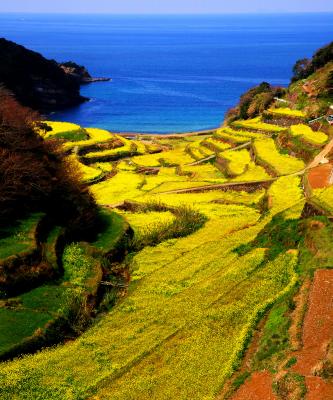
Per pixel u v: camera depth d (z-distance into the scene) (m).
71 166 55.81
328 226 38.56
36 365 29.12
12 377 27.94
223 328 30.64
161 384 26.48
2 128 47.91
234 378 25.94
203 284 36.88
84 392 26.89
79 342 31.48
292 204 49.75
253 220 50.03
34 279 36.28
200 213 52.69
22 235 39.25
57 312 33.62
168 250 45.22
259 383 24.53
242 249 42.50
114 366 28.81
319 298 29.84
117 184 68.06
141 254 44.66
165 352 29.34
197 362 27.81
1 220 40.88
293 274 34.62
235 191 61.53
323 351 25.08
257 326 30.09
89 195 51.22
